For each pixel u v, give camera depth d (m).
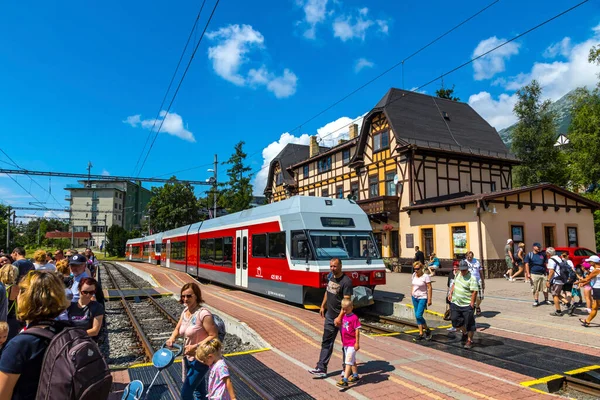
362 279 11.95
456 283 8.26
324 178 34.69
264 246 14.19
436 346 8.27
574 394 5.82
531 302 12.66
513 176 35.03
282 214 13.27
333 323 6.26
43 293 2.71
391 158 26.78
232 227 17.14
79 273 6.59
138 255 48.28
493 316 10.85
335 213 12.81
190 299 4.60
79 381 2.45
